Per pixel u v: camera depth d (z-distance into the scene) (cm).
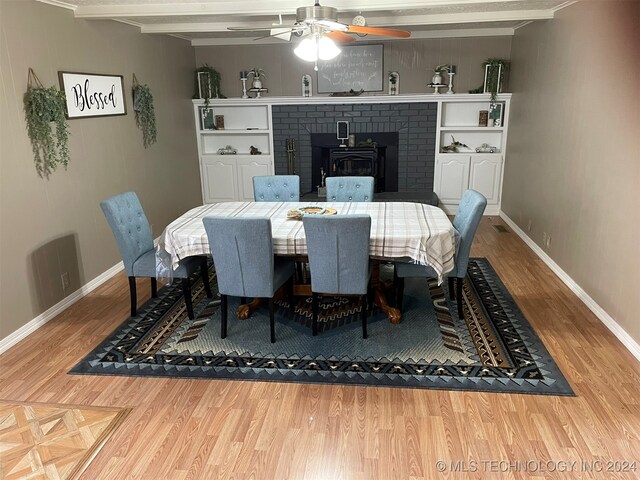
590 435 235
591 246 371
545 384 276
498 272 453
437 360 303
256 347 324
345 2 371
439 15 462
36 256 356
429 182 688
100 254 443
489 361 301
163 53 576
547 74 484
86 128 418
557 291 407
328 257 310
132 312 371
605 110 350
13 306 334
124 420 253
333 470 217
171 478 215
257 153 706
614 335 329
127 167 489
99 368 302
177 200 624
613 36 338
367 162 693
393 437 237
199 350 321
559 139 445
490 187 670
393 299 391
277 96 693
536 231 514
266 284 318
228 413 257
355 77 674
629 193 313
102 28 441
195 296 410
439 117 657
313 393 273
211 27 495
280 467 220
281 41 669
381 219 350
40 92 346
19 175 338
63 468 221
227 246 310
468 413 253
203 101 672
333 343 327
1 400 271
